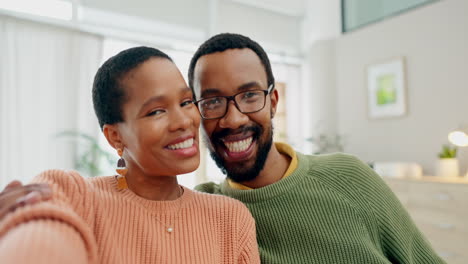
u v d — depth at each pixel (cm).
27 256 35
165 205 68
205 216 71
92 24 325
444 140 279
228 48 91
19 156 282
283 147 108
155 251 62
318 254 89
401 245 93
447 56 278
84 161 293
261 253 90
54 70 299
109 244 58
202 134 98
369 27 342
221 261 69
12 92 282
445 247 227
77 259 40
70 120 302
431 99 289
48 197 48
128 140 65
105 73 65
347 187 97
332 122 375
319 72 383
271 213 93
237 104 90
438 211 232
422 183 242
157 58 65
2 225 40
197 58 95
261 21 430
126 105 63
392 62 318
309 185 96
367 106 342
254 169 95
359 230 92
